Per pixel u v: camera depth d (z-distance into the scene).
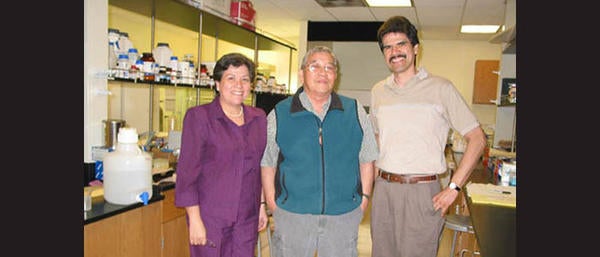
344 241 1.74
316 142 1.70
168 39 4.79
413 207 1.99
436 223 2.00
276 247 1.79
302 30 5.41
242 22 3.46
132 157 1.88
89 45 2.12
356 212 1.78
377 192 2.12
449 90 1.96
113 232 1.80
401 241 2.04
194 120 1.68
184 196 1.69
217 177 1.71
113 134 2.19
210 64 3.38
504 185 2.62
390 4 4.39
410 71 2.05
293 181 1.71
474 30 5.59
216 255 1.74
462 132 1.94
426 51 6.59
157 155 2.81
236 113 1.78
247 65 1.74
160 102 3.81
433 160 1.99
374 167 2.09
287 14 5.02
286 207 1.73
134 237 1.93
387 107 2.07
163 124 3.85
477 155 1.90
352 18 5.14
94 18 2.14
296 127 1.71
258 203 1.87
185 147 1.68
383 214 2.11
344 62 5.45
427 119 1.98
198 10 2.86
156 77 2.56
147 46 4.33
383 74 5.34
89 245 1.68
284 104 1.79
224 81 1.71
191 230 1.72
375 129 2.20
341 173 1.72
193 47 5.40
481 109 6.39
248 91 1.75
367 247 3.61
